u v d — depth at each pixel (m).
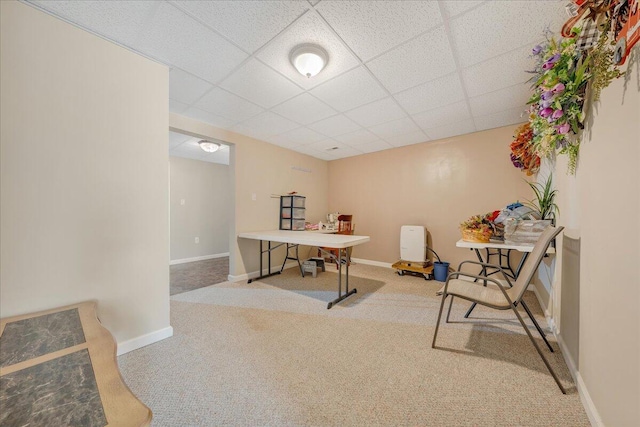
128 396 0.69
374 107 2.62
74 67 1.48
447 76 2.04
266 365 1.56
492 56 1.78
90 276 1.53
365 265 4.46
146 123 1.78
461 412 1.18
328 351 1.72
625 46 0.76
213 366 1.54
